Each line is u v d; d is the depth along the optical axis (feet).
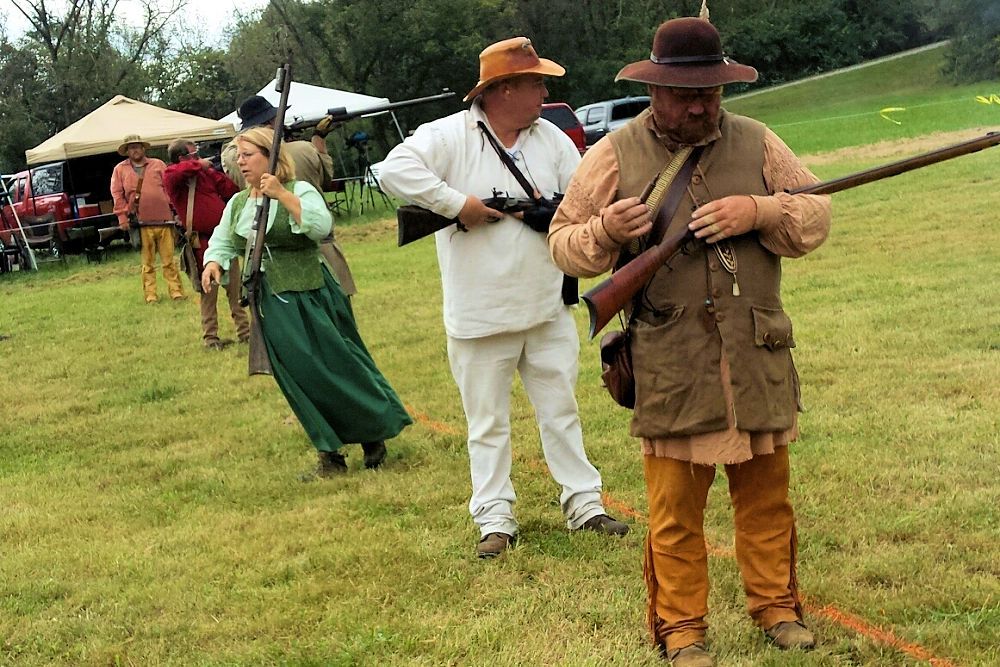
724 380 9.88
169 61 161.27
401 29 133.90
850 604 11.51
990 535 12.89
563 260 10.43
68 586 14.02
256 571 13.96
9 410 25.31
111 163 64.69
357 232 60.13
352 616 12.37
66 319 39.17
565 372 14.26
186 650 12.07
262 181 16.79
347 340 17.95
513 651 11.25
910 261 30.35
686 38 9.60
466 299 13.82
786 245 9.91
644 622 11.67
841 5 127.95
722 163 10.02
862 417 17.69
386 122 138.72
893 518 13.62
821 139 75.56
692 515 10.50
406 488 16.80
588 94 147.23
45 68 143.13
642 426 10.21
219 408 23.71
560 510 15.39
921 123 77.30
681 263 9.97
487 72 13.38
